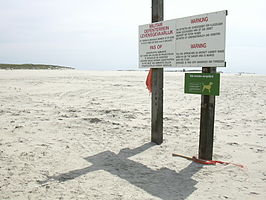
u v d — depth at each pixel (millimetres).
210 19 4098
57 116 7773
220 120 7773
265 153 4758
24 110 8688
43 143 5133
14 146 4879
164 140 5543
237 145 5258
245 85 20094
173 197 3072
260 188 3346
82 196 3041
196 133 6145
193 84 4375
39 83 17984
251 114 8742
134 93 14125
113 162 4215
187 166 4109
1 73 30328
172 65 4840
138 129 6441
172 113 8797
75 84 17891
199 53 4309
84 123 6949
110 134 5945
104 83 19109
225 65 3945
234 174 3799
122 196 3064
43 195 3047
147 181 3518
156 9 5164
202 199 3035
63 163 4109
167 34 4895
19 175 3596
